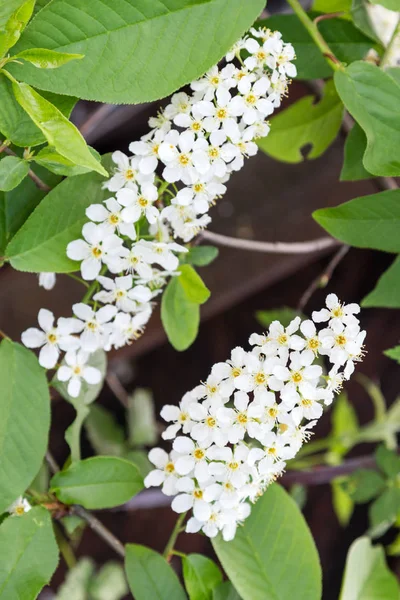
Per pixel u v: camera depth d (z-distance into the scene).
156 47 0.39
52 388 0.44
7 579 0.40
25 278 0.55
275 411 0.39
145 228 0.43
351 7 0.43
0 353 0.40
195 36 0.39
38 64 0.37
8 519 0.41
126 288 0.40
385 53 0.43
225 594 0.43
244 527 0.43
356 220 0.41
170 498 0.53
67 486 0.42
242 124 0.40
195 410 0.39
